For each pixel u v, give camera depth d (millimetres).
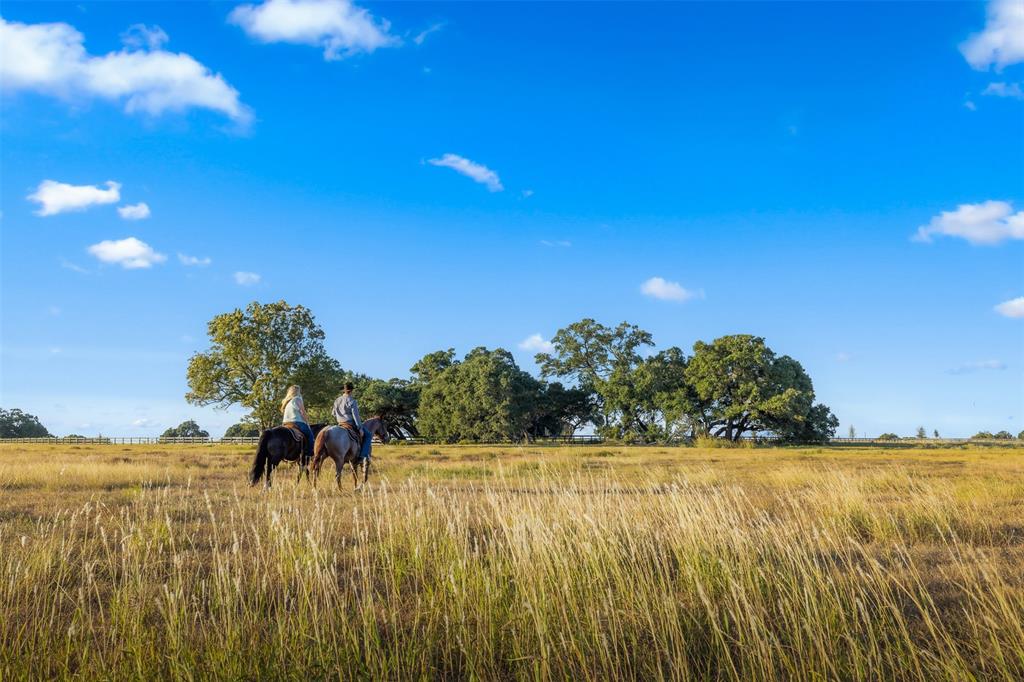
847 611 5531
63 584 6258
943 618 5488
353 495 12695
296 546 7004
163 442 75688
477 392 69875
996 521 9609
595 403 82562
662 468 20656
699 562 6383
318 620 5332
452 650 5016
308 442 14664
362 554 7094
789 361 69812
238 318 49812
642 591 5605
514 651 4883
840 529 8836
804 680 4496
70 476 15516
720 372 68250
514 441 71938
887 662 4758
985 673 4508
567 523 7316
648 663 4777
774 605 5672
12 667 4434
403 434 89125
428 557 7070
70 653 4734
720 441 57875
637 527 7246
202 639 4914
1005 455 37188
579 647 4898
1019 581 6297
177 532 8375
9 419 135250
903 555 7434
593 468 21484
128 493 12703
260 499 11383
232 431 106250
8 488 13875
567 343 82250
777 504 11117
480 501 10375
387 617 5527
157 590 5746
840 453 40938
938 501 9875
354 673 4641
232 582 5820
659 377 71562
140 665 4406
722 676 4672
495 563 6172
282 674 4504
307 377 51281
